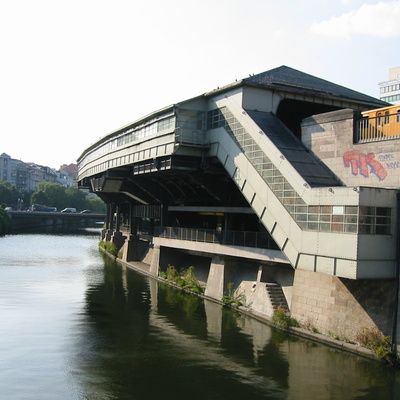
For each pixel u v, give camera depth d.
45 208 160.88
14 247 82.06
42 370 22.80
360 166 26.38
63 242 97.69
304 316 29.14
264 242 33.34
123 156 51.81
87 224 194.88
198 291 42.34
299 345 26.92
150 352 25.75
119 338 28.23
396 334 23.38
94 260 67.56
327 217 24.83
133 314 34.25
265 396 20.11
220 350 26.11
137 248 65.50
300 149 30.41
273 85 34.66
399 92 116.50
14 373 22.31
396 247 23.83
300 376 22.33
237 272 39.75
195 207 46.66
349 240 23.25
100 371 22.83
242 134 33.72
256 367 23.50
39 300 38.22
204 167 39.28
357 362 24.05
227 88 35.56
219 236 39.38
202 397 19.97
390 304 23.80
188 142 38.34
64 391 20.38
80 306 36.50
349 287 26.11
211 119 38.50
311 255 25.91
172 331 29.84
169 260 52.78
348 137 27.30
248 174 32.66
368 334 24.61
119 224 86.69
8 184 174.38
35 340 27.47
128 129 50.81
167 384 21.34
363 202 22.88
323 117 29.25
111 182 61.16
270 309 32.38
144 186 54.50
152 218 65.44
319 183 27.16
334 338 26.64
